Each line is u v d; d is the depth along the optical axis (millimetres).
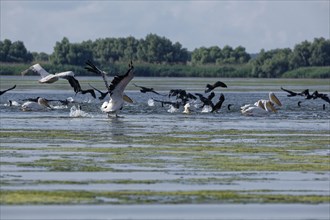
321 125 48812
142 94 85875
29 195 26141
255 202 25781
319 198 26328
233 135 42125
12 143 37656
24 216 24031
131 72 50719
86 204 25266
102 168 30797
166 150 35750
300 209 25109
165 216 24250
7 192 26484
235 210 24906
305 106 66562
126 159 32969
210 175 29703
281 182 28641
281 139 40562
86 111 57219
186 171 30422
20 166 31031
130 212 24578
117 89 51312
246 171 30562
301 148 37031
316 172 30516
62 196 26094
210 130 44531
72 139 39406
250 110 55938
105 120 50125
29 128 44375
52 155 33844
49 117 51750
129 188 27344
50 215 24156
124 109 59250
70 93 87188
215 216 24344
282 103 70938
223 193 26797
